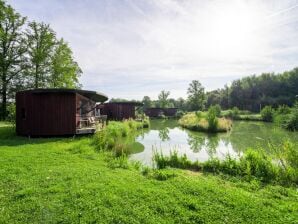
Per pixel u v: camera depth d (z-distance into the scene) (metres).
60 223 3.52
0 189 4.77
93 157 8.11
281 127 25.39
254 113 52.03
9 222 3.51
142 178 5.86
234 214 3.86
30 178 5.43
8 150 8.77
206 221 3.64
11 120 17.05
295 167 6.43
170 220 3.64
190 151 12.38
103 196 4.39
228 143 15.36
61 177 5.53
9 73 23.81
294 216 3.83
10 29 23.86
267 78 67.88
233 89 69.38
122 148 9.95
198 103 63.91
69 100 13.65
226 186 5.45
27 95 13.28
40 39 24.84
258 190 5.30
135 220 3.60
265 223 3.59
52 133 13.35
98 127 14.63
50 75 25.53
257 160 6.77
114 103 31.42
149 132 22.69
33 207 3.95
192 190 4.84
